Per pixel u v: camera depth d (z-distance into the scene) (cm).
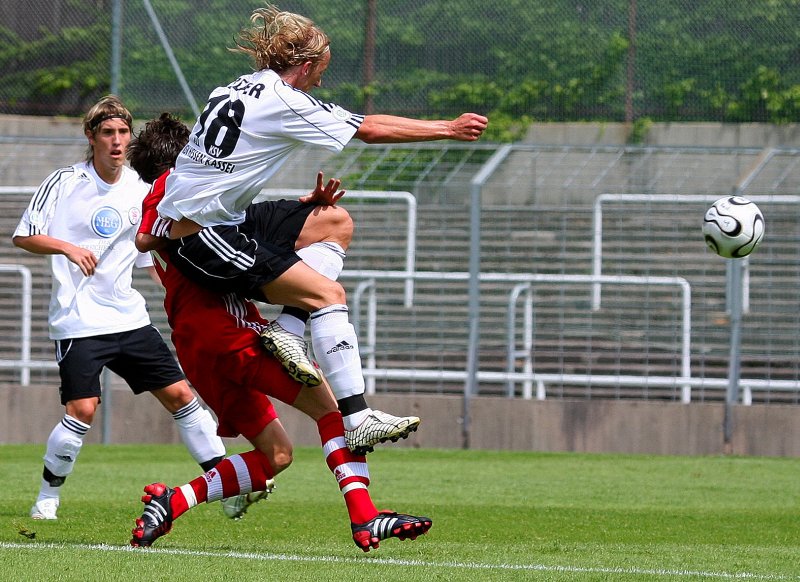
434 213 3500
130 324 1717
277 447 1373
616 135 3994
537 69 4031
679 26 3997
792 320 3278
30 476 2338
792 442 2933
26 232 1659
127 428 3123
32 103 4497
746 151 3506
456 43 4066
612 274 3428
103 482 2248
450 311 3344
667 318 3331
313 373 1245
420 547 1455
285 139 1253
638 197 3341
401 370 3272
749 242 1712
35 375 3444
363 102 4078
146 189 1769
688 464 2731
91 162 1745
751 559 1384
